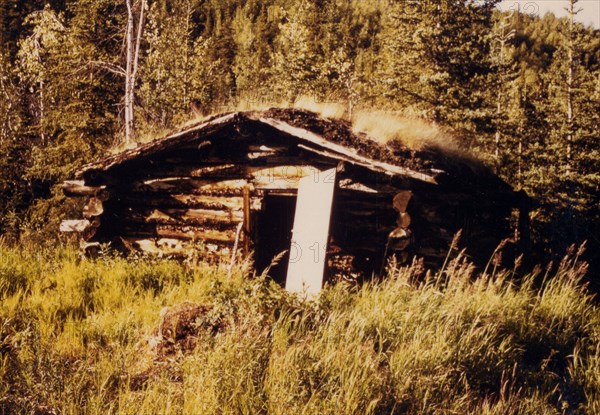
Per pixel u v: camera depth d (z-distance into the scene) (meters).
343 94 32.28
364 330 6.30
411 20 24.91
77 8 22.48
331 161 10.36
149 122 19.75
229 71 55.41
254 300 6.56
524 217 14.09
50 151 23.41
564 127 28.12
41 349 5.73
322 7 46.94
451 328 6.48
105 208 11.68
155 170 11.73
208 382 4.95
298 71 35.84
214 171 11.27
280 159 10.78
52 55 22.05
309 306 6.83
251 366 5.15
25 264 8.91
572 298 8.48
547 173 26.48
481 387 5.98
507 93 32.44
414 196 9.78
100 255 11.10
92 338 6.40
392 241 9.61
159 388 5.03
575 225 25.55
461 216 11.41
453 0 24.16
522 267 12.91
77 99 23.02
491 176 12.75
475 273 10.75
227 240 11.15
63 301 7.42
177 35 32.84
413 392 5.20
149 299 7.76
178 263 10.55
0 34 37.12
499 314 7.35
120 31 20.91
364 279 10.05
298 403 4.75
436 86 23.69
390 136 10.94
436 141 11.88
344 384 5.04
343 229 10.54
